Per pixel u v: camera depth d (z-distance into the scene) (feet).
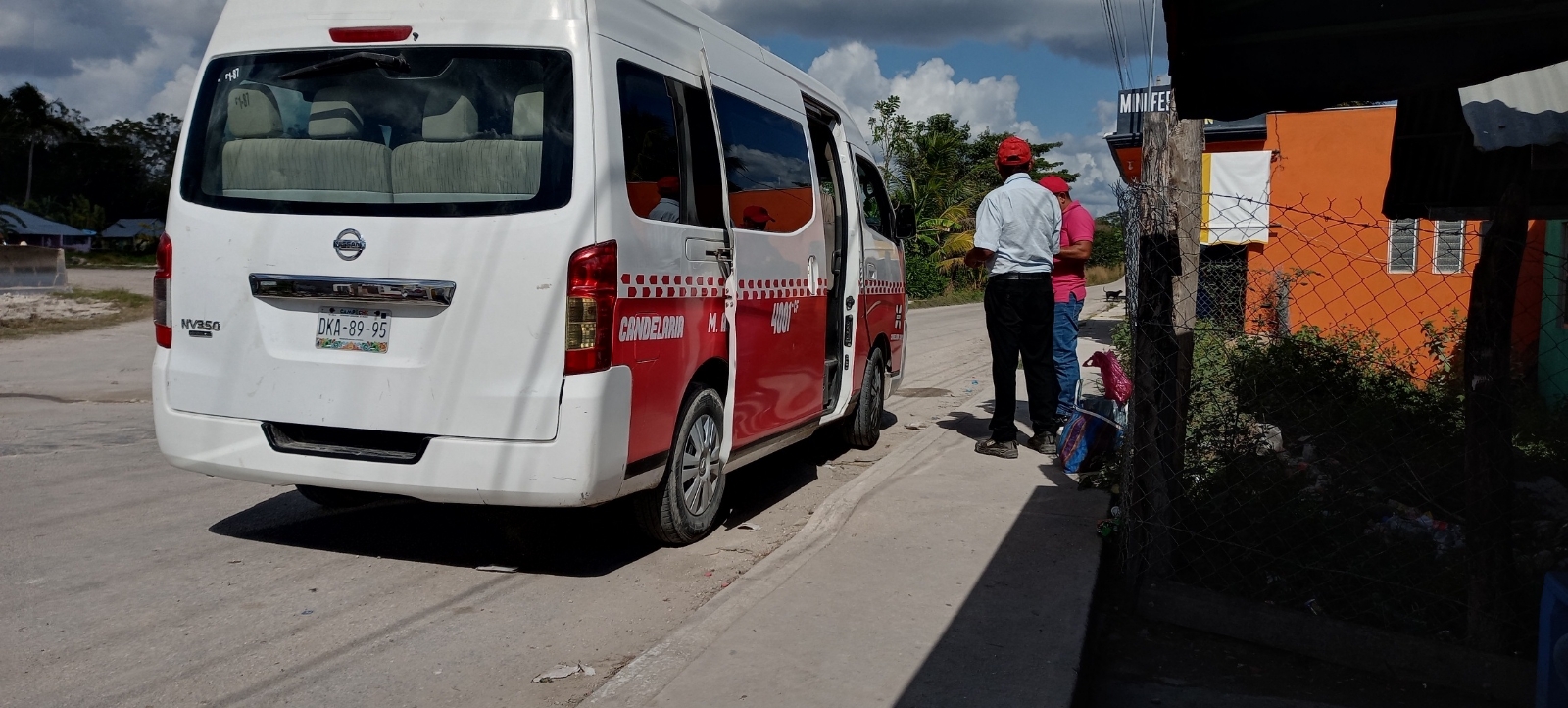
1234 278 22.24
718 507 17.79
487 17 14.24
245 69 15.06
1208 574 14.65
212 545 16.25
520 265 13.64
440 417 13.87
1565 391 24.38
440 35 14.33
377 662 12.03
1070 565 15.12
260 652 12.18
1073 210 25.00
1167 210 14.12
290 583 14.58
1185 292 14.20
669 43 16.30
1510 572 12.32
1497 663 11.99
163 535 16.69
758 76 19.65
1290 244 45.96
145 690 11.07
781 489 21.49
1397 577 13.75
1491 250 12.13
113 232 261.03
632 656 12.41
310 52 14.76
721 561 16.22
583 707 10.66
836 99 24.41
